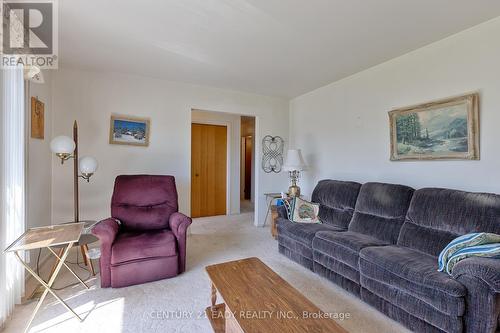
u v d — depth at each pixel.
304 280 2.48
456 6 1.96
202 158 5.38
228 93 4.28
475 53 2.24
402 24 2.22
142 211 2.85
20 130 2.04
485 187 2.18
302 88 4.16
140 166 3.68
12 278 1.90
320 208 3.28
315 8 2.00
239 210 5.75
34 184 2.65
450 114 2.39
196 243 3.56
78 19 2.14
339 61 3.04
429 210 2.18
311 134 4.33
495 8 1.99
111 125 3.49
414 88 2.73
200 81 3.84
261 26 2.27
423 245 2.12
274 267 2.77
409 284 1.70
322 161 4.08
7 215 1.85
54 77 3.23
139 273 2.36
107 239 2.29
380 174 3.11
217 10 2.03
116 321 1.83
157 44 2.62
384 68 3.06
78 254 3.09
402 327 1.79
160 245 2.45
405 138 2.79
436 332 1.58
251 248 3.36
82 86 3.36
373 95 3.20
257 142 4.61
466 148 2.28
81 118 3.35
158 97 3.77
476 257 1.54
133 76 3.61
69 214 3.32
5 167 1.82
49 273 2.58
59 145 2.45
